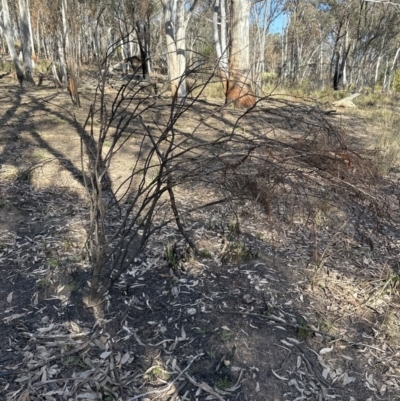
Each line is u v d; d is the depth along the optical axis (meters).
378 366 2.10
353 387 1.97
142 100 2.15
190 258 2.93
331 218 3.32
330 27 27.28
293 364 2.07
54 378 1.89
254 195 1.97
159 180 2.11
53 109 8.30
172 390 1.88
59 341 2.12
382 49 24.14
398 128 7.46
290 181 1.96
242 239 3.26
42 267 2.76
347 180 1.83
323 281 2.80
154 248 3.05
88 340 2.13
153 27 18.48
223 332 2.25
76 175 4.50
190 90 2.03
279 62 27.84
